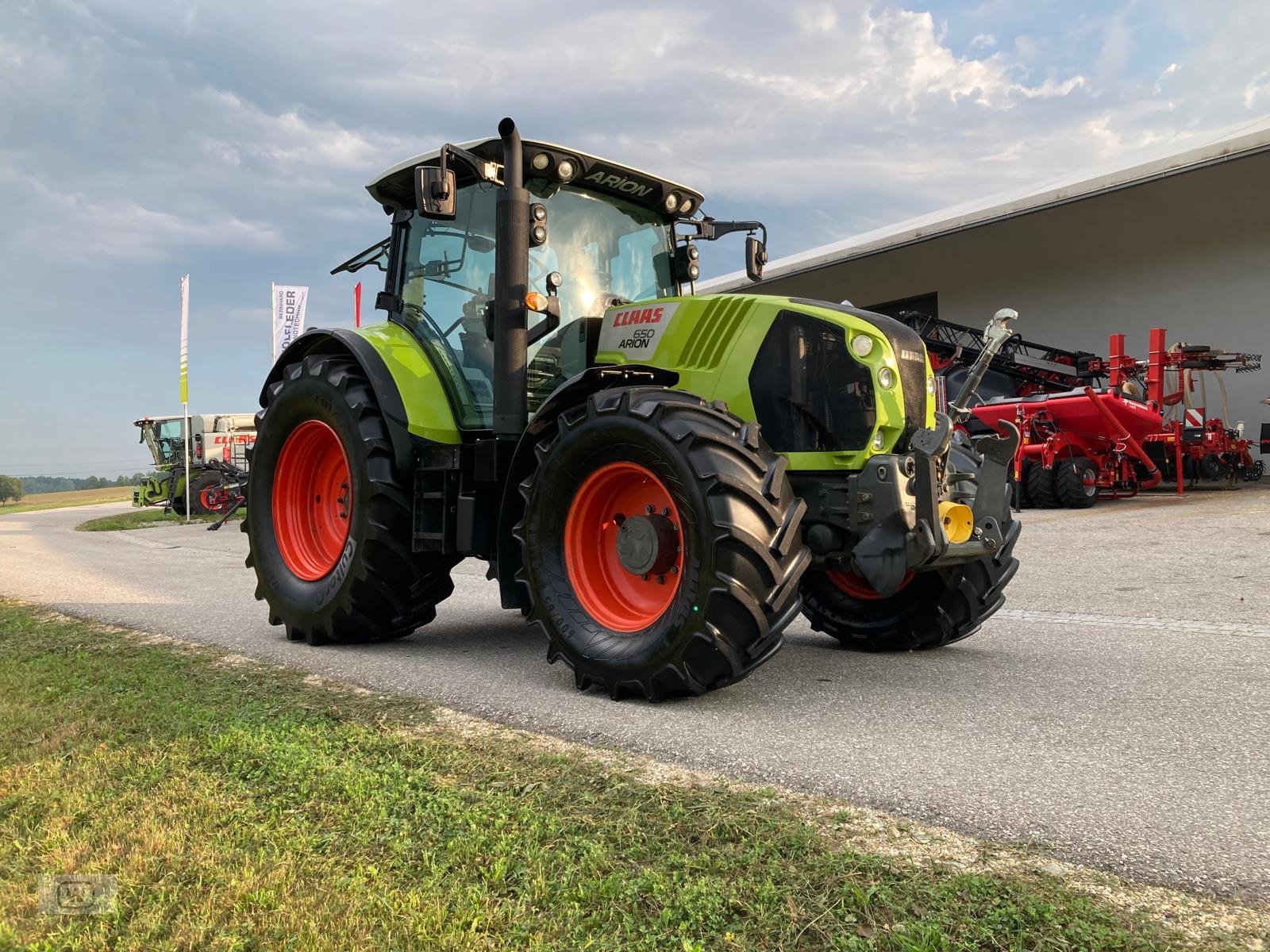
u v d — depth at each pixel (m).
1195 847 1.97
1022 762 2.54
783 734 2.85
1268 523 8.27
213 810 2.23
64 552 11.05
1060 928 1.64
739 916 1.71
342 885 1.83
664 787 2.37
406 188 4.94
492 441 4.02
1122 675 3.56
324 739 2.81
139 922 1.72
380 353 4.59
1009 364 13.61
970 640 4.39
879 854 1.97
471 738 2.87
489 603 6.30
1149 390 12.11
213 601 6.18
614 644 3.38
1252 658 3.79
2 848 2.05
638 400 3.40
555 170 4.31
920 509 3.34
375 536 4.37
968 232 16.55
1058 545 7.75
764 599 3.12
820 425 3.60
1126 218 15.52
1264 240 14.02
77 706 3.27
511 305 3.99
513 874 1.88
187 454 18.80
